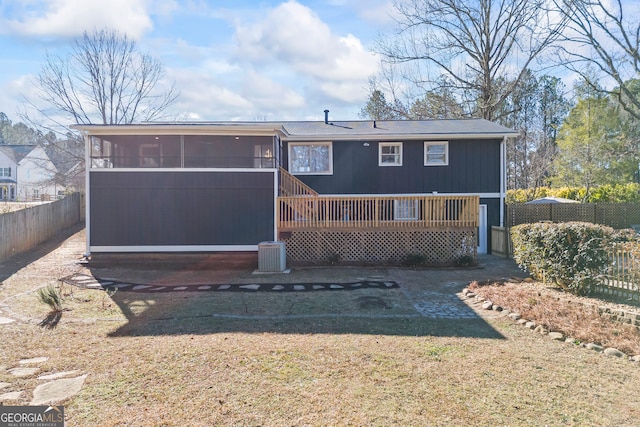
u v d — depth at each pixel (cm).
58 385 388
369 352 479
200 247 1209
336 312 677
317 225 1223
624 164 2584
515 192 2550
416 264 1164
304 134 1460
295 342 518
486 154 1495
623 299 671
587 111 2628
